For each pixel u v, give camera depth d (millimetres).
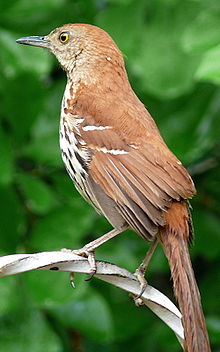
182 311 7773
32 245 10781
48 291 10539
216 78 8180
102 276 8047
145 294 8094
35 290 10531
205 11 9648
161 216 8398
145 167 8820
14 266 7285
